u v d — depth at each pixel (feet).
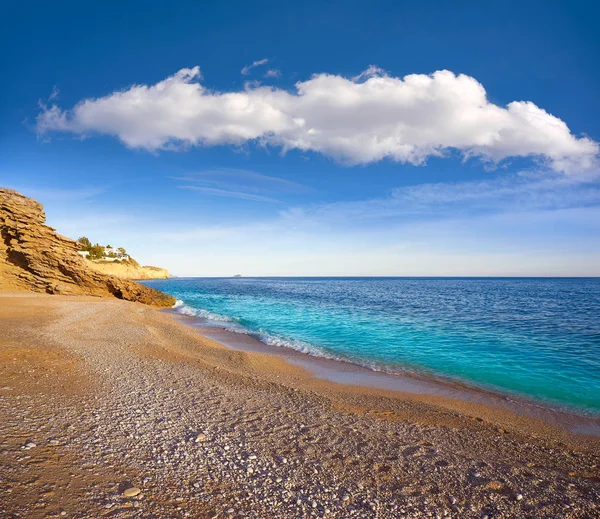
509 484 17.88
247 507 14.32
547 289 288.10
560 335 71.51
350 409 29.58
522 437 25.88
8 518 11.80
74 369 34.27
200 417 24.58
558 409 33.14
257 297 182.70
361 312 110.93
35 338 47.70
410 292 236.22
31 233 121.08
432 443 23.04
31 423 20.51
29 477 14.65
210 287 313.12
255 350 56.54
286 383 38.24
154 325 75.25
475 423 28.19
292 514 14.05
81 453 17.52
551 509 15.69
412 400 33.78
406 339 66.85
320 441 22.03
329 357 52.49
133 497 14.19
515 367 47.65
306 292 232.32
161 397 28.35
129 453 18.15
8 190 121.70
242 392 32.07
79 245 131.03
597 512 15.65
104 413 23.49
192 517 13.30
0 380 28.66
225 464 17.95
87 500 13.56
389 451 21.21
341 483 16.94
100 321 70.18
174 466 17.22
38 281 120.98
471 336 69.97
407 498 15.96
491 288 309.01
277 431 23.22
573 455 23.04
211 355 50.11
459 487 17.26
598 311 116.16
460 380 41.96
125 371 35.53
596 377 43.34
